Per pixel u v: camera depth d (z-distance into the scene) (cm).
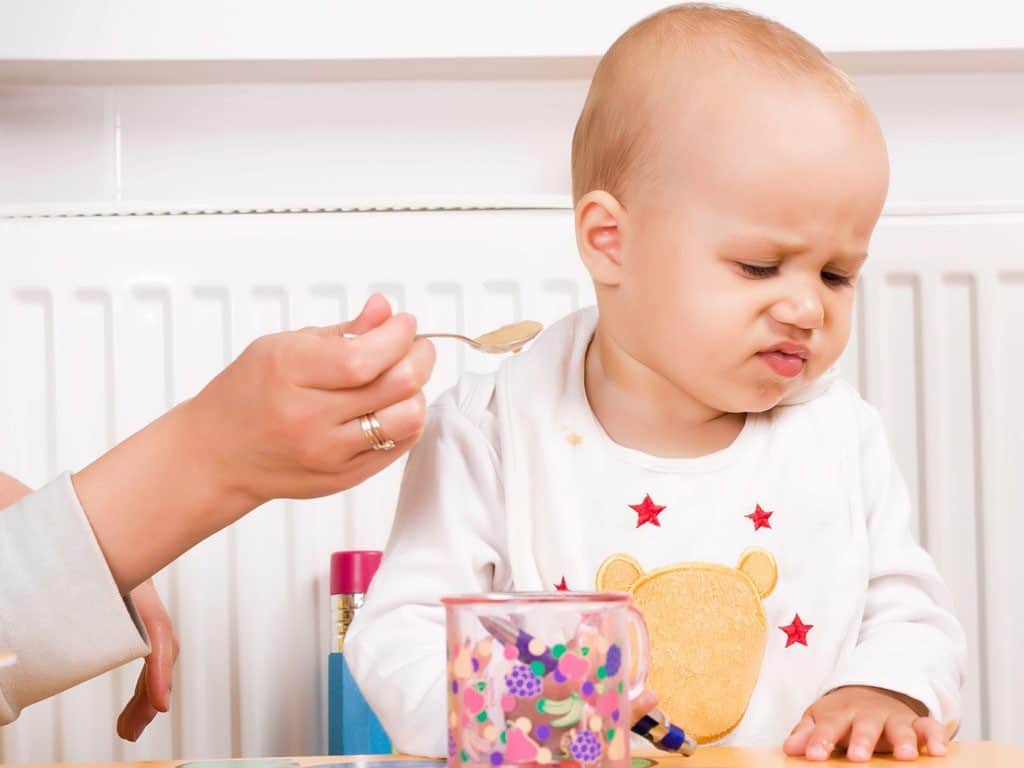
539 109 164
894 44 156
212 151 162
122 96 162
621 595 63
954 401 152
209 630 147
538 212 150
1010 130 166
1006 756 81
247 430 81
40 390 147
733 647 103
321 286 148
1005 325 152
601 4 155
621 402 108
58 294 147
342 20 154
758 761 79
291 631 147
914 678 91
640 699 72
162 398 148
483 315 149
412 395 81
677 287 99
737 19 104
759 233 95
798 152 95
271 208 149
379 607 99
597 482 105
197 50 153
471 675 62
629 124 102
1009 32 156
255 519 147
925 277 151
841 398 112
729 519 105
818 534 105
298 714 147
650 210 100
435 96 163
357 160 163
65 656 83
